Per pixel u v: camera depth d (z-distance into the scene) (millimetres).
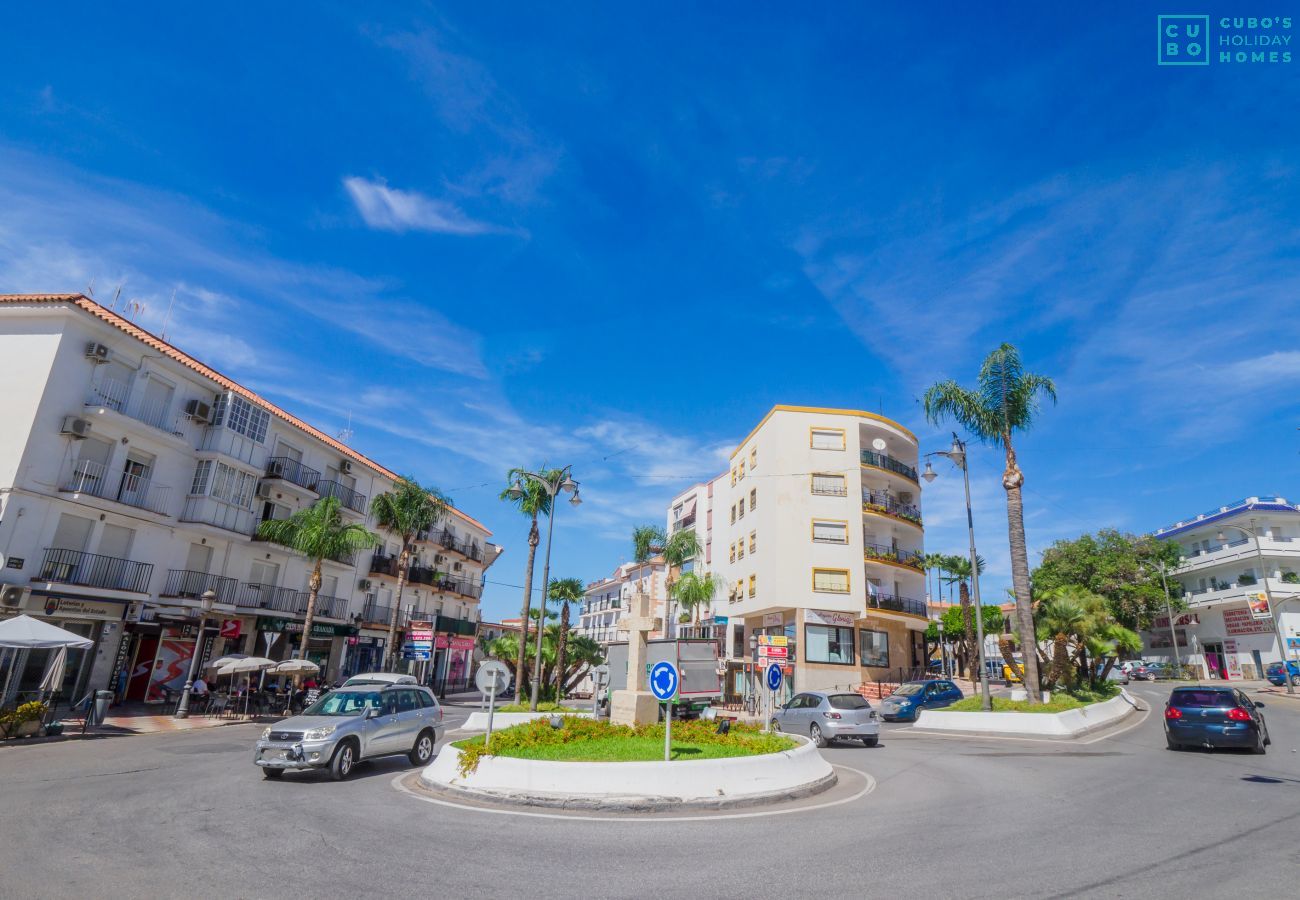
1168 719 15586
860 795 10656
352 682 15672
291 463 31766
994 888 5871
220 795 10320
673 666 10562
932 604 64750
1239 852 6883
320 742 11898
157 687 25406
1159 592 48969
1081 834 7770
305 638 27297
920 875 6281
